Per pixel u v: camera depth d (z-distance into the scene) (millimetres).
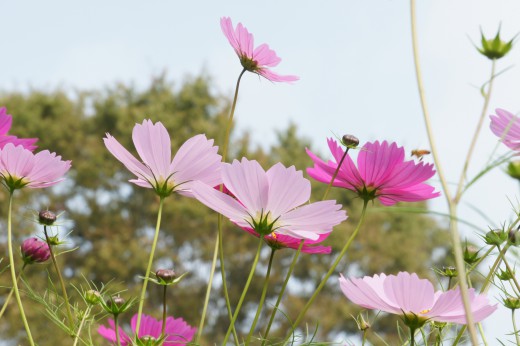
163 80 11078
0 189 9078
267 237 787
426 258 10750
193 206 10133
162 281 741
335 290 10383
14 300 7883
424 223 11055
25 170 817
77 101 10961
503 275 879
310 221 739
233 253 10367
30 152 814
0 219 9094
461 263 645
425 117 676
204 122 10445
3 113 852
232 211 740
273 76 920
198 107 10609
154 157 782
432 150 668
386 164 806
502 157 665
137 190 10430
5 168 816
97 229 10180
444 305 720
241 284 10422
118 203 10406
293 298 9797
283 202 737
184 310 9961
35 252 861
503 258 762
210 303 10281
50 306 853
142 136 783
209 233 10422
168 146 782
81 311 854
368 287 730
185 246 10398
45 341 4906
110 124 10836
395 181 803
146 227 10414
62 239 875
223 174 739
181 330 822
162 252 10086
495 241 814
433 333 842
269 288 10406
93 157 10352
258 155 10828
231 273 10453
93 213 10266
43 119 10781
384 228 11023
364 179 816
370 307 734
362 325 864
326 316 9609
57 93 10914
